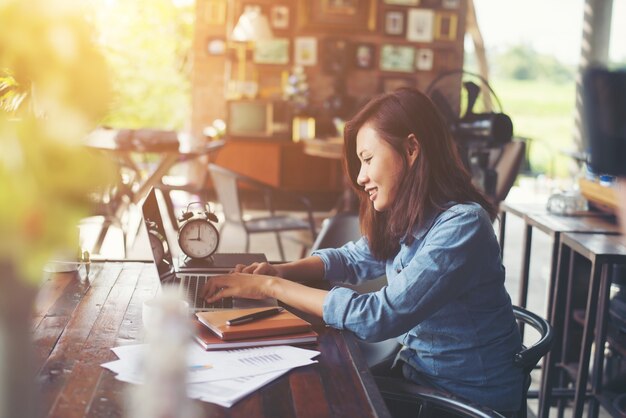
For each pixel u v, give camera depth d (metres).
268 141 8.22
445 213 1.66
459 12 8.91
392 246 1.91
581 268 3.14
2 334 0.78
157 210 2.06
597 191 3.24
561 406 2.98
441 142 1.70
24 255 0.79
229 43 8.54
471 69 12.54
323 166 8.31
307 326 1.56
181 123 10.24
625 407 2.47
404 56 8.88
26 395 0.79
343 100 8.56
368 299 1.61
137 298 1.78
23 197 0.79
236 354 1.43
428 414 1.58
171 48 9.93
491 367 1.69
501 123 3.67
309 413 1.18
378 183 1.72
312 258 2.07
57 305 1.69
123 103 0.93
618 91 0.90
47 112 0.87
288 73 8.67
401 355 1.81
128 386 1.24
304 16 8.62
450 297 1.62
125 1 9.56
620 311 2.74
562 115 14.02
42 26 0.84
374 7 8.72
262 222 4.84
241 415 1.17
